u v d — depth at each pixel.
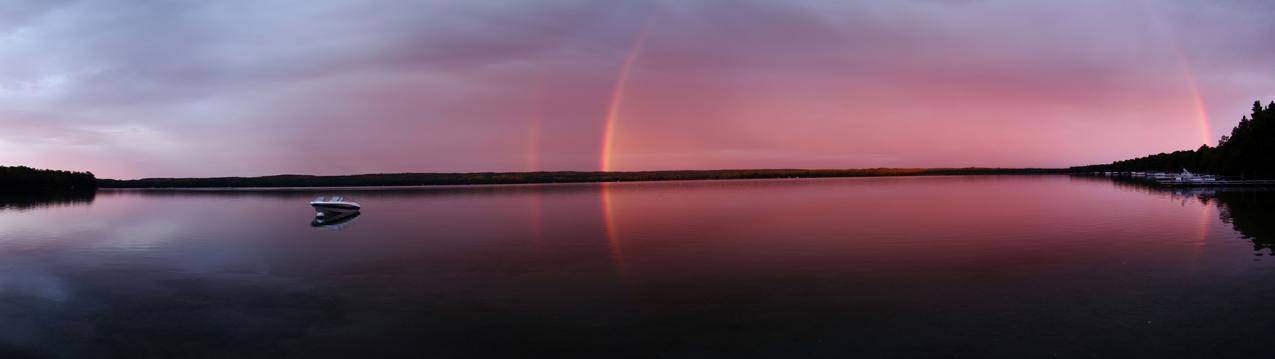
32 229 53.19
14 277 28.61
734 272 27.27
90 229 52.56
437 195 125.00
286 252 35.81
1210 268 26.12
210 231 49.31
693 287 24.31
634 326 19.06
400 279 27.05
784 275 26.31
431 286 25.42
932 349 16.53
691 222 51.34
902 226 45.09
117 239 44.09
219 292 24.80
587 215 61.06
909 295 22.20
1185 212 52.50
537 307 21.56
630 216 59.03
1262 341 16.53
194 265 31.52
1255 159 99.00
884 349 16.61
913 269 27.11
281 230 49.25
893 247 33.75
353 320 20.36
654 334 18.25
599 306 21.58
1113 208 58.75
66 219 64.50
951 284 23.94
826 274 26.33
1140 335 17.25
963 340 17.17
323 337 18.61
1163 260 28.20
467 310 21.36
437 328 19.30
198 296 24.12
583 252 34.25
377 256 33.78
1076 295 21.81
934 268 27.23
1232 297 21.05
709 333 18.25
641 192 132.75
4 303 23.28
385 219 58.81
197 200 111.62
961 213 56.53
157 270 30.12
